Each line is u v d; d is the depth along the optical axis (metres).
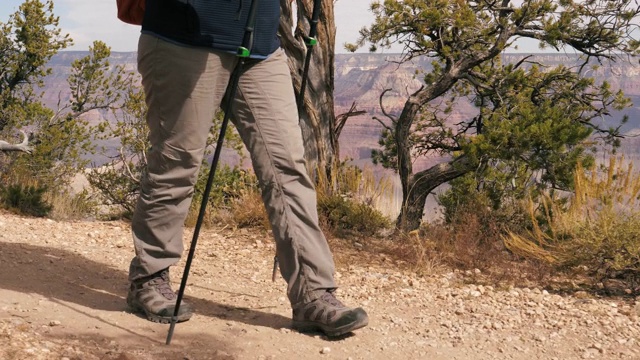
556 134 10.03
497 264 6.56
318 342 3.53
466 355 3.66
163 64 3.31
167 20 3.28
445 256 6.70
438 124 15.59
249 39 3.17
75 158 19.33
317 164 10.49
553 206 6.75
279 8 3.51
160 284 3.63
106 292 4.08
